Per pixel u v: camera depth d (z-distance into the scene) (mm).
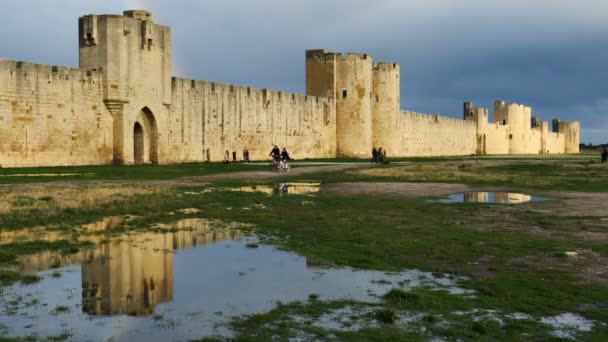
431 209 22047
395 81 76125
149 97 46969
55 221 17219
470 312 9531
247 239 15500
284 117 64375
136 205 20828
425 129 89750
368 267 12469
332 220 19078
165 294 10406
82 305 9711
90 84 42719
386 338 8375
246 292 10578
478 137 111500
